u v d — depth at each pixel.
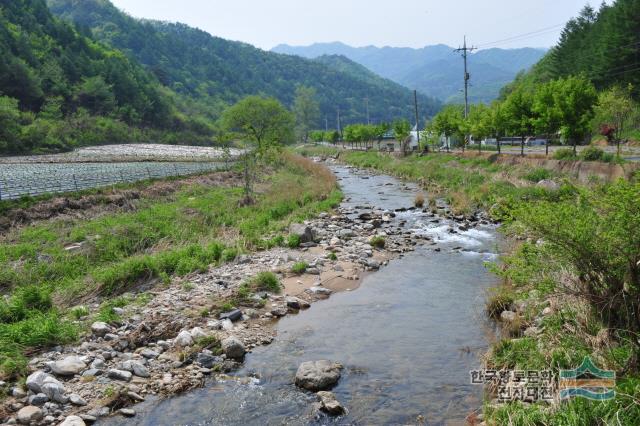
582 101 28.75
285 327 10.62
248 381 8.15
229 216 21.30
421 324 10.49
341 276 14.21
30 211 18.56
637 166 21.08
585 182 22.73
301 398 7.57
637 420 5.42
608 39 55.03
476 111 47.00
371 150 73.69
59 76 99.19
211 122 142.38
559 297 8.52
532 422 5.90
